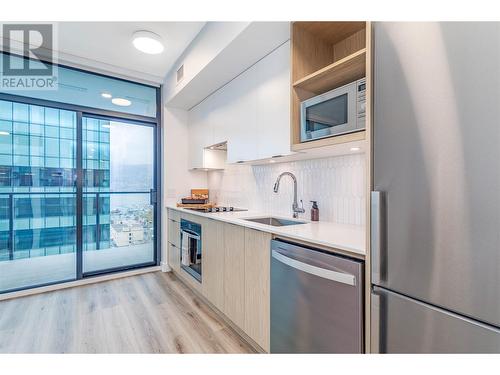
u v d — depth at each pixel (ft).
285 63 5.94
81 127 9.64
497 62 2.22
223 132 8.58
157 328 6.44
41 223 9.04
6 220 8.54
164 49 8.63
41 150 9.02
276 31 5.58
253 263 5.55
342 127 4.47
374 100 3.24
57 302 7.89
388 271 3.06
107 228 10.34
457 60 2.47
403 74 2.90
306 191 6.92
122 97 10.48
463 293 2.43
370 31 3.30
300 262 4.21
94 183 10.02
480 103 2.32
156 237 11.39
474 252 2.35
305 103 5.21
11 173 8.59
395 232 2.98
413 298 2.84
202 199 10.71
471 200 2.37
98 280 9.71
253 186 8.97
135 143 10.99
